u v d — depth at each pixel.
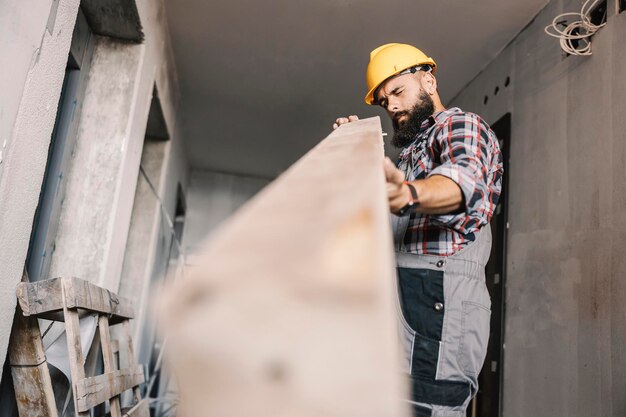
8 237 1.07
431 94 1.50
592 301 1.94
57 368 1.32
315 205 0.24
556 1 2.51
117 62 2.33
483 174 1.05
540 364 2.21
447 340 1.07
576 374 1.96
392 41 3.13
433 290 1.09
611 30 2.03
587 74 2.15
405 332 1.09
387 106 1.53
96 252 2.11
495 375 2.55
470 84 3.43
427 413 1.05
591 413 1.84
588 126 2.11
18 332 1.12
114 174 2.20
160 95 3.21
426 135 1.23
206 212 6.34
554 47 2.46
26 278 1.19
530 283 2.38
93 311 1.42
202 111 4.58
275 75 3.76
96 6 2.11
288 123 4.66
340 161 0.34
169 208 4.71
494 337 2.62
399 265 1.13
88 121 2.24
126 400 2.63
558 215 2.23
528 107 2.63
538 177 2.44
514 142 2.74
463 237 1.12
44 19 1.14
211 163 6.12
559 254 2.19
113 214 2.16
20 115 1.08
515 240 2.58
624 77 1.92
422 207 0.84
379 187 0.26
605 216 1.92
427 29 2.95
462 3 2.68
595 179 2.01
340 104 4.14
